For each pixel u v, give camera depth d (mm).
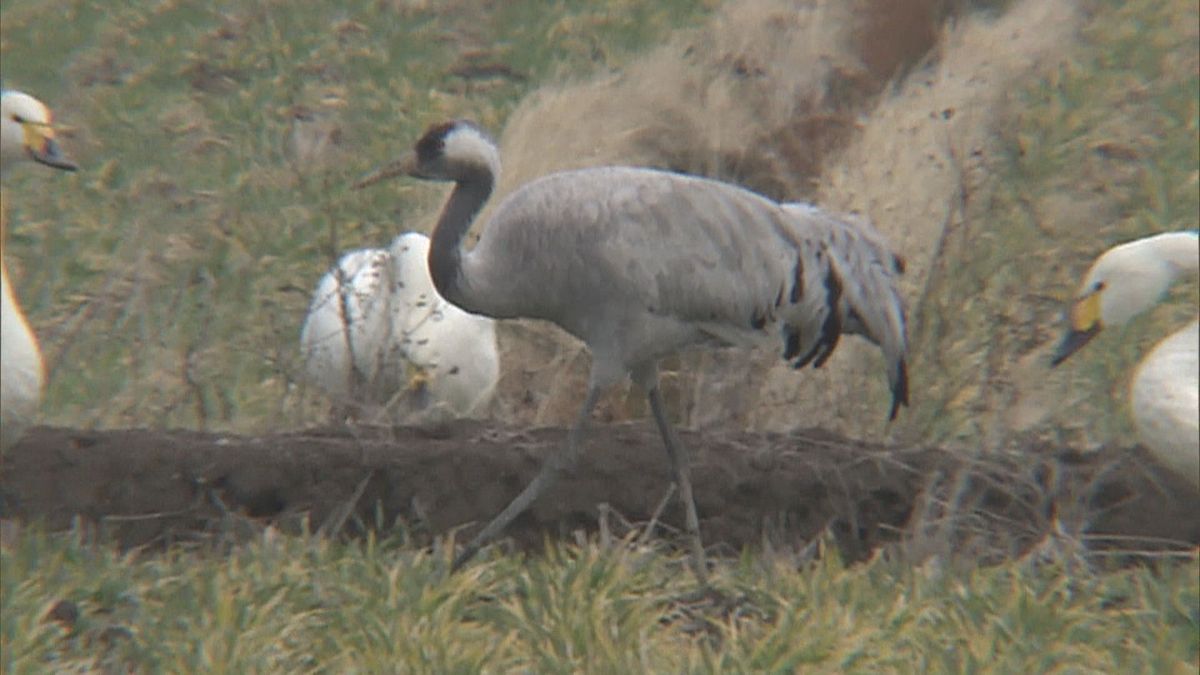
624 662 9047
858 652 9266
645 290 10023
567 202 10055
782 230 10281
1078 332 10453
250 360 13977
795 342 10523
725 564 10547
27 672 8750
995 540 10820
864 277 10531
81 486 10727
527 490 10258
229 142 19047
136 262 15336
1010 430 12242
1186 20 21156
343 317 12500
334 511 10727
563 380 13234
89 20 22641
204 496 10727
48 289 15250
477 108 20328
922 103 14867
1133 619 9883
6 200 17625
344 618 9492
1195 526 11031
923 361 12805
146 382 13414
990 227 14562
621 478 10938
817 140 14406
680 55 14812
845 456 11258
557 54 21859
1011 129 16359
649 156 14188
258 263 15914
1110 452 11539
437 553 10227
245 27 22125
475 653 9109
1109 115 18688
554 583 9766
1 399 9805
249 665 8969
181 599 9516
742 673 9047
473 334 12891
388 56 21672
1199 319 10023
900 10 15086
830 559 10352
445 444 11109
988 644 9367
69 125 19734
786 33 14828
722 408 12641
